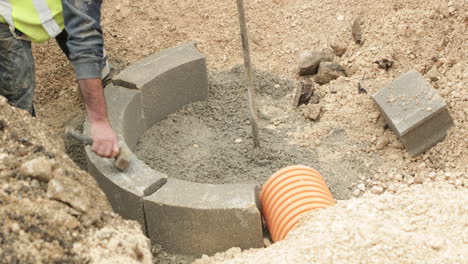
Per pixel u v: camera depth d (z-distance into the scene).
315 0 3.88
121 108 3.26
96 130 2.87
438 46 3.52
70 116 3.53
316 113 3.41
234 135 3.42
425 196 2.70
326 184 3.06
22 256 2.14
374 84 3.47
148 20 3.83
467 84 3.30
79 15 2.78
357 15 3.79
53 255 2.17
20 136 2.38
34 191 2.26
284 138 3.38
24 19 2.94
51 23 2.98
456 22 3.54
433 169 3.16
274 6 3.88
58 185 2.27
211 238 2.87
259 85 3.63
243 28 3.04
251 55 3.78
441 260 2.38
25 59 3.04
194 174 3.25
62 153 2.47
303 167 2.96
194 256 2.93
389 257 2.40
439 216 2.58
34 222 2.20
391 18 3.63
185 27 3.83
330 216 2.63
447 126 3.20
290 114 3.49
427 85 3.23
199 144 3.40
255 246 2.87
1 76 3.05
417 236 2.47
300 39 3.79
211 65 3.76
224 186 2.89
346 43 3.71
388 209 2.64
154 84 3.40
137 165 2.96
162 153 3.36
